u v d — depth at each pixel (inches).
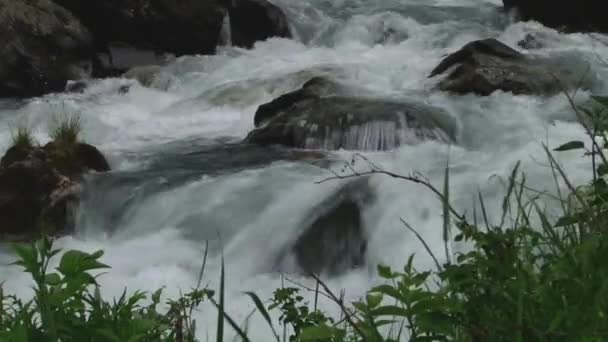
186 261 276.4
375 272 258.5
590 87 425.1
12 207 308.3
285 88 483.8
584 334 76.4
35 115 460.8
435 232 259.6
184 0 583.8
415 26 639.1
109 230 308.2
